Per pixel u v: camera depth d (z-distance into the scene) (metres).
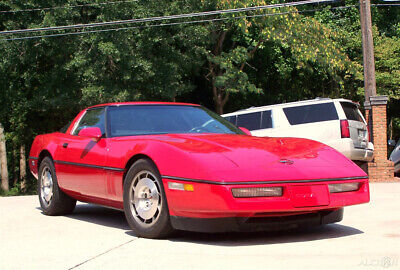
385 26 28.47
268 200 3.76
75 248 3.92
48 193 6.08
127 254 3.63
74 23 20.11
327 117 11.49
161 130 5.05
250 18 22.19
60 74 20.36
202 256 3.49
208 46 23.58
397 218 5.02
